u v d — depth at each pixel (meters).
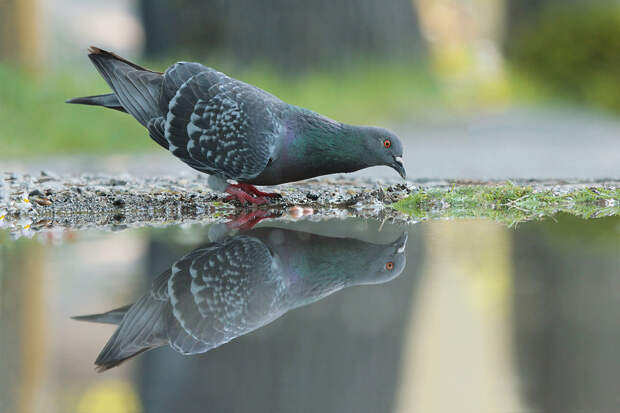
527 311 5.36
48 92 24.56
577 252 7.43
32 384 4.10
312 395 3.97
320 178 13.89
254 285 6.26
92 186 11.88
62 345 4.74
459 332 4.92
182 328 5.13
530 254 7.38
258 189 11.98
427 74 40.19
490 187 11.92
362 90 36.34
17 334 4.91
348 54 38.81
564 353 4.53
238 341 4.84
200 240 8.28
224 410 3.75
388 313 5.41
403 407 3.82
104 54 10.84
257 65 38.25
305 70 38.34
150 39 42.09
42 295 5.85
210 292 6.00
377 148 10.43
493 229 8.94
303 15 38.22
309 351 4.61
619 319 5.08
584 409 3.74
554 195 11.60
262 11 38.41
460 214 10.51
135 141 24.14
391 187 12.18
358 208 11.16
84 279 6.39
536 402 3.84
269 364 4.40
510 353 4.46
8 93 23.22
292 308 5.61
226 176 10.77
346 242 8.15
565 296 5.75
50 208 10.67
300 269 6.86
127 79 10.70
